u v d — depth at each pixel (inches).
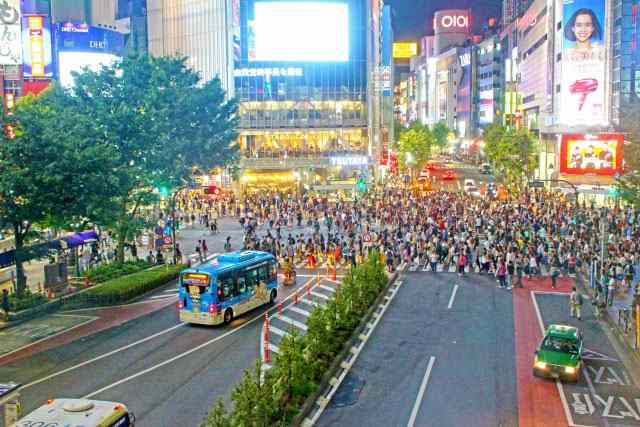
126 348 1243.8
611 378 1077.1
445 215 2650.1
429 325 1385.3
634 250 1929.1
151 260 2076.8
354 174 4328.3
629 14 3673.7
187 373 1098.1
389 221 2751.0
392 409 947.3
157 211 2972.4
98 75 2018.9
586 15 3814.0
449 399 983.0
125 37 5944.9
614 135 3075.8
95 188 1620.3
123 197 1904.5
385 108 6314.0
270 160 4264.3
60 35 4475.9
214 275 1369.3
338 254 2132.1
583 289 1732.3
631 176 2007.9
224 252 2305.6
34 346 1264.8
